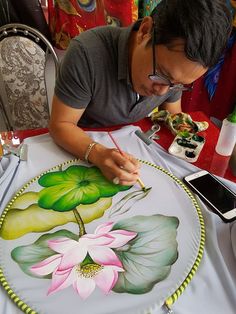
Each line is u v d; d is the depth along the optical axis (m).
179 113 0.93
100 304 0.45
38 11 1.40
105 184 0.68
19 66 1.26
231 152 0.76
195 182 0.70
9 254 0.52
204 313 0.46
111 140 0.83
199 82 1.60
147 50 0.66
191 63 0.59
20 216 0.60
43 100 1.35
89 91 0.87
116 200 0.64
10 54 1.24
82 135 0.80
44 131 0.88
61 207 0.62
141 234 0.57
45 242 0.55
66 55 0.86
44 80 1.31
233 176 0.74
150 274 0.49
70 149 0.77
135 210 0.62
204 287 0.49
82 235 0.56
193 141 0.83
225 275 0.50
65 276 0.49
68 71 0.83
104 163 0.70
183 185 0.68
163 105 1.05
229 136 0.74
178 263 0.51
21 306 0.45
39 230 0.57
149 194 0.65
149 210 0.62
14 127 1.41
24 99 1.34
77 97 0.85
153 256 0.52
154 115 0.92
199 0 0.55
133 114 0.96
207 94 1.67
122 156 0.70
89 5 1.37
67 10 1.39
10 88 1.31
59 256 0.52
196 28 0.55
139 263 0.51
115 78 0.86
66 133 0.80
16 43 1.22
